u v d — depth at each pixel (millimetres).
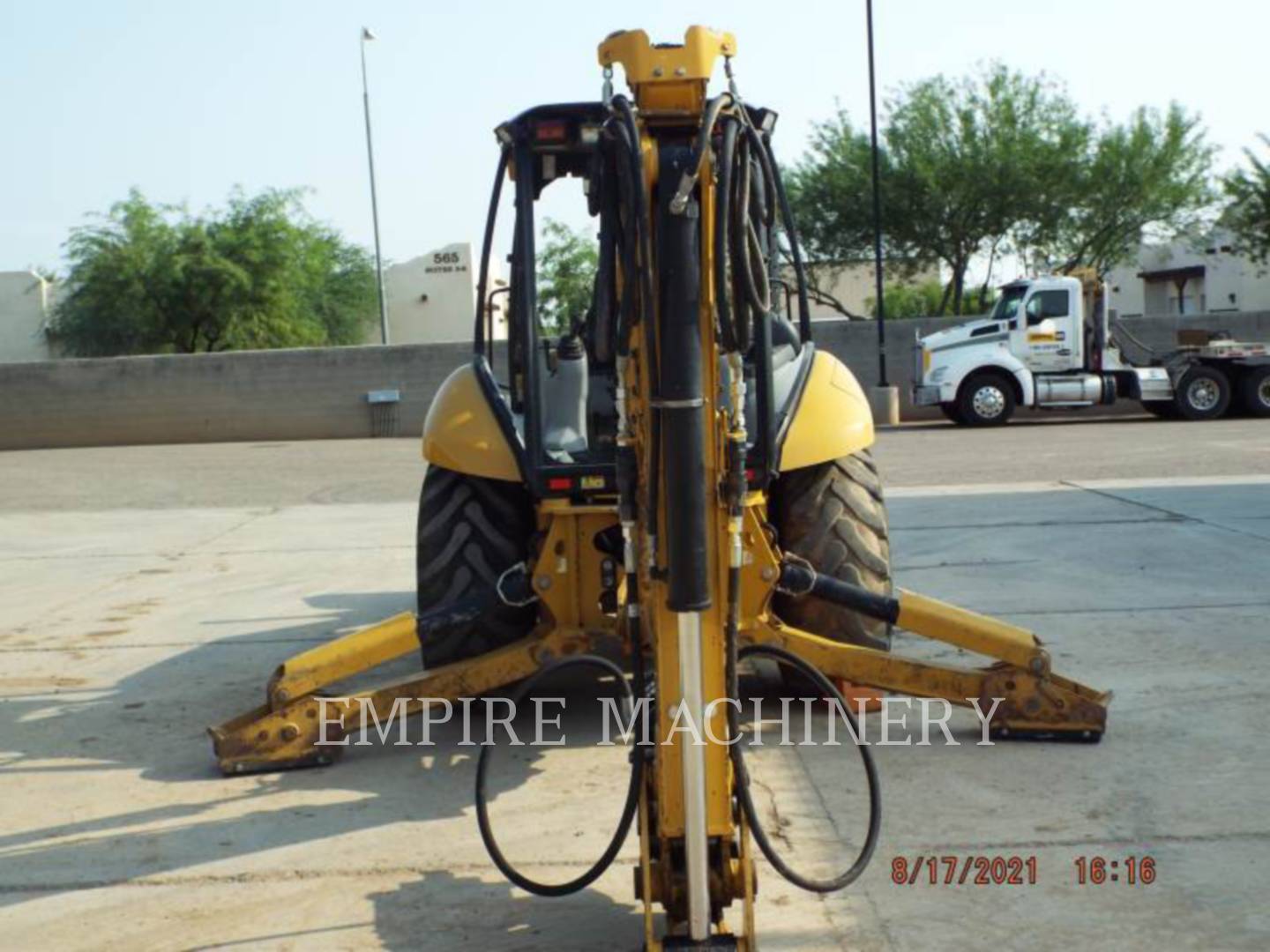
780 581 4859
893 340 25438
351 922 3709
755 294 3279
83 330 38250
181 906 3846
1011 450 16906
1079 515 10445
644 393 3346
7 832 4457
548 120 4918
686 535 3172
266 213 38844
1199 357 22047
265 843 4297
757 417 4754
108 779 4973
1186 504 10742
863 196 33062
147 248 37938
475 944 3559
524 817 4438
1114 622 6793
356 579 9117
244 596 8625
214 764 5109
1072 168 32531
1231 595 7320
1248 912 3576
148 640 7344
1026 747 4934
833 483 5477
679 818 3268
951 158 32562
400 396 25797
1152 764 4707
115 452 23656
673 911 3311
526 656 5027
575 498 4957
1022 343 21766
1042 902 3676
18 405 25844
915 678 4977
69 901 3906
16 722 5766
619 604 4922
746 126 3275
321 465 19109
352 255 45094
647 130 3475
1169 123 32875
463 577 5461
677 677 3258
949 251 33969
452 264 45188
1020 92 32906
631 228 3271
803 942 3480
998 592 7656
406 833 4336
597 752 5086
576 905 3766
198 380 25875
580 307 5555
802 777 4699
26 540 11766
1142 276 46781
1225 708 5305
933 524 10359
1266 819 4188
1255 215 31125
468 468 5219
